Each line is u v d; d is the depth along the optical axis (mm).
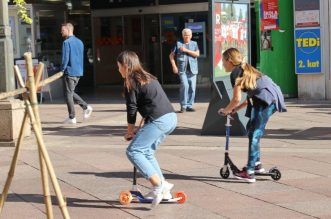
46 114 14711
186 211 6391
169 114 6461
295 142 10211
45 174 4812
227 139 7629
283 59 15820
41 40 19109
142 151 6422
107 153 9648
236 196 6922
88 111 13516
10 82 10531
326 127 11609
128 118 6422
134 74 6383
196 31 19875
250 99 7465
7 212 6531
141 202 6723
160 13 20438
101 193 7191
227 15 10688
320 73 15297
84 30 21516
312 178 7688
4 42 10492
